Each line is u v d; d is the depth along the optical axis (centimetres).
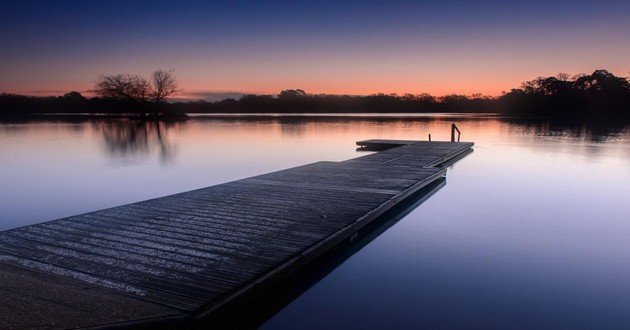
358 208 540
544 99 5919
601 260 489
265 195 614
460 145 1511
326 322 349
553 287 415
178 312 266
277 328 341
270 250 383
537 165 1260
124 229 435
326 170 877
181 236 416
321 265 472
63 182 1044
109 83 4903
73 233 420
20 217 711
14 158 1478
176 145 1945
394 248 532
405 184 714
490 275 445
